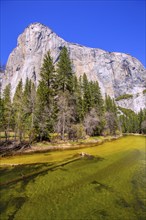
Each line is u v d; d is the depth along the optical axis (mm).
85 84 53719
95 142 41250
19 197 10836
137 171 16578
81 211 9352
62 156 23422
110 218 8711
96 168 17500
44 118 32719
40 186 12609
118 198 10875
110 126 68125
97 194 11445
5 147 25828
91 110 51562
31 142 29406
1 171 16016
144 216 8906
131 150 29734
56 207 9742
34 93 34000
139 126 113438
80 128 40375
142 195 11305
